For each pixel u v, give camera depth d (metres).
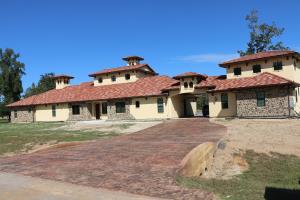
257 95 31.91
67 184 10.47
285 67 33.03
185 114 43.56
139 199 8.55
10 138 26.00
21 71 68.62
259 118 31.22
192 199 8.52
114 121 40.00
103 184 10.30
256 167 14.63
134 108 41.53
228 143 17.61
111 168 12.62
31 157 16.36
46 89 93.75
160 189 9.50
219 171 14.07
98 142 20.64
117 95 42.91
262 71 34.44
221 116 35.19
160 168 12.23
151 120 38.59
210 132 21.73
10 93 67.75
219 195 9.00
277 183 12.41
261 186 10.82
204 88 36.69
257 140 18.67
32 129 35.03
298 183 12.46
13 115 53.19
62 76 54.22
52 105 49.03
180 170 11.88
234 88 33.06
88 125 35.53
